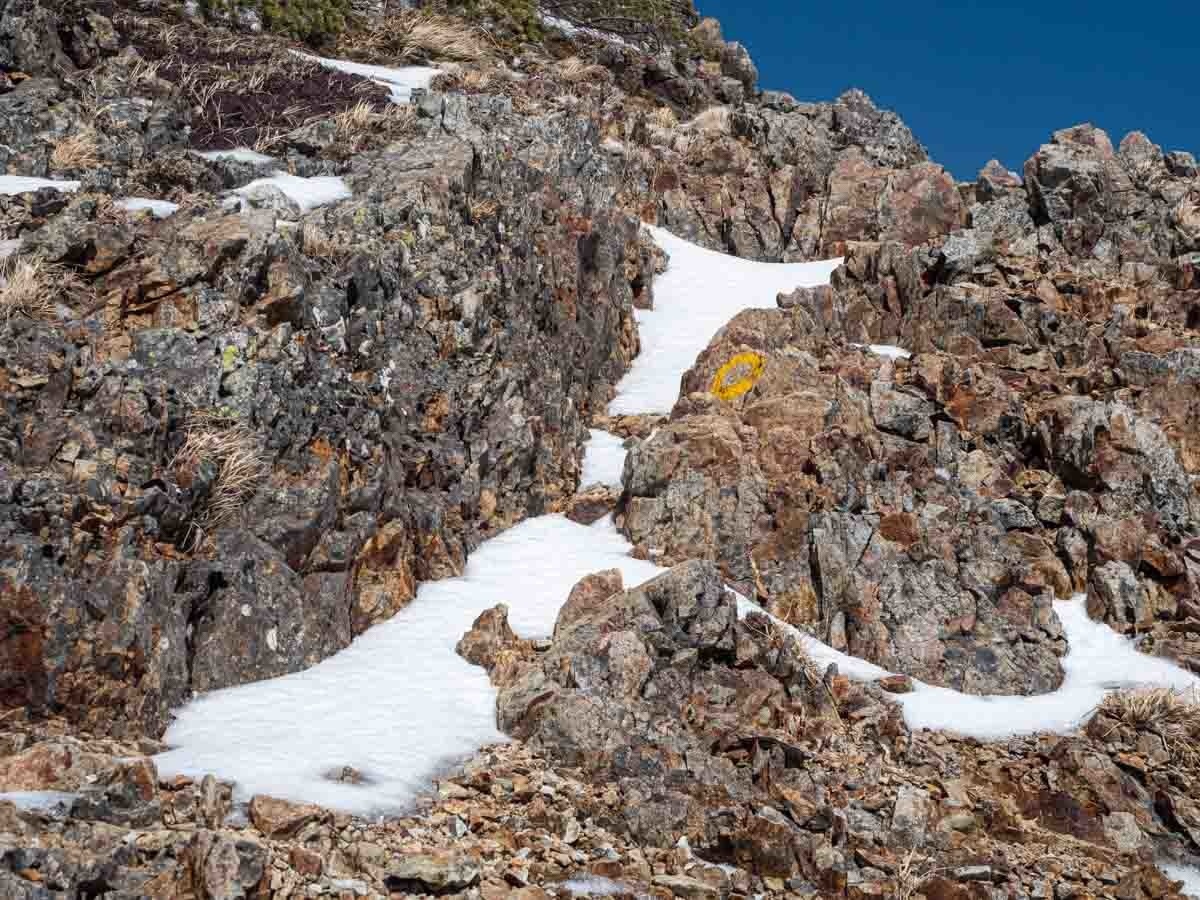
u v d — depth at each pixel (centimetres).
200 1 1988
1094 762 968
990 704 1066
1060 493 1348
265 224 1105
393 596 1022
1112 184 2088
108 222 1103
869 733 960
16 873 535
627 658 876
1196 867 913
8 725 722
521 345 1366
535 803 752
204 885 565
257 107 1628
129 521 833
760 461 1223
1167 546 1265
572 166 1752
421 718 841
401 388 1178
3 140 1273
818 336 1573
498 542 1191
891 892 758
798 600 1135
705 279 1900
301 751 761
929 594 1138
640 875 715
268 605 896
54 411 868
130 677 770
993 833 888
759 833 764
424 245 1329
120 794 622
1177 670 1129
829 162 2309
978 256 1833
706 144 2234
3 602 733
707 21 2984
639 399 1552
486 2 2605
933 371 1444
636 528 1193
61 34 1520
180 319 1014
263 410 971
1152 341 1619
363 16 2317
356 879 636
